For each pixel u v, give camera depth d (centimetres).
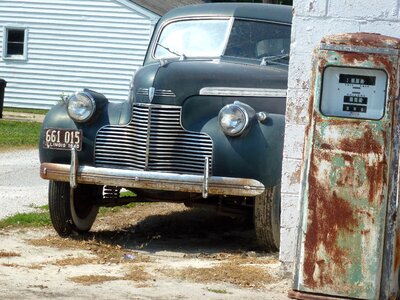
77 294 802
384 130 722
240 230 1210
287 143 881
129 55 3912
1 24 4047
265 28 1166
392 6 847
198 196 1080
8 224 1148
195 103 1008
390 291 736
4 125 2973
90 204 1110
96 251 1009
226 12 1182
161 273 897
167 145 998
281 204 892
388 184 725
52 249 1008
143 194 1099
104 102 1041
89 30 3947
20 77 4053
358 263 729
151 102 998
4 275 864
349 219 729
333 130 730
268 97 1042
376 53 722
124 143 1012
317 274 736
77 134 1020
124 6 3894
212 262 966
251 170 979
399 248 743
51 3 3988
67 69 3994
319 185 733
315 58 736
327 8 861
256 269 920
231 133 979
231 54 1139
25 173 1798
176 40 1178
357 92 729
